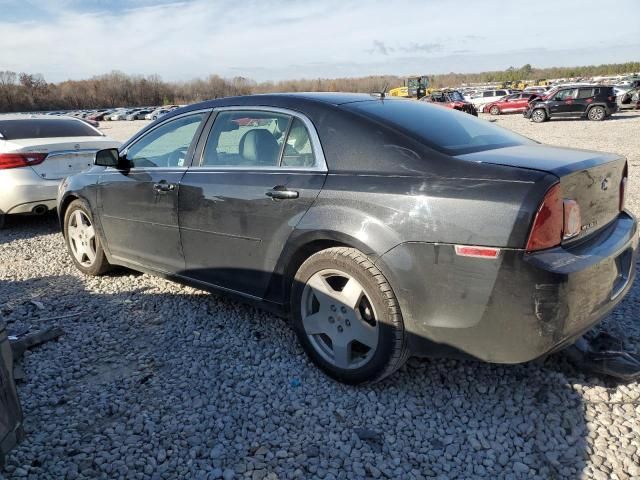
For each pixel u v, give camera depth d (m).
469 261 2.55
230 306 4.31
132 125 43.31
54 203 6.93
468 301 2.59
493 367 3.26
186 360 3.51
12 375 2.20
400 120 3.18
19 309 4.42
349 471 2.48
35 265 5.66
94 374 3.39
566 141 16.77
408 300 2.75
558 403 2.91
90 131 8.00
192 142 3.91
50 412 2.99
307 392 3.10
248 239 3.43
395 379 3.18
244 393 3.12
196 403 3.03
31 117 7.77
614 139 16.88
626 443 2.58
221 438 2.73
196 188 3.72
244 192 3.41
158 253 4.18
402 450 2.62
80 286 4.93
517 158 2.77
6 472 2.49
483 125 3.63
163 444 2.70
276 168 3.34
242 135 3.61
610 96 25.88
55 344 3.79
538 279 2.44
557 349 2.62
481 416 2.84
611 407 2.87
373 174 2.91
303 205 3.10
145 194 4.13
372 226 2.80
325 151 3.13
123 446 2.69
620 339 3.45
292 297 3.27
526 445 2.62
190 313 4.21
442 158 2.79
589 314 2.65
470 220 2.54
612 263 2.74
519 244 2.45
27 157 6.70
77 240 5.20
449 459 2.55
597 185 2.79
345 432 2.74
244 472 2.48
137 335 3.90
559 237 2.52
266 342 3.70
